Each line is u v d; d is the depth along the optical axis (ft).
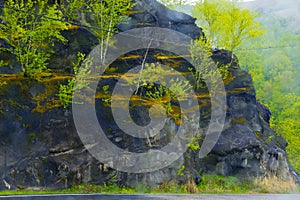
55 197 52.08
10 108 62.03
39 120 63.93
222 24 107.86
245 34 108.37
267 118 115.75
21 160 59.98
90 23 81.76
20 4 70.18
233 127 91.71
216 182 81.61
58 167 62.54
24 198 49.21
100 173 65.92
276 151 95.50
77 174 63.77
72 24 78.38
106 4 82.94
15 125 61.36
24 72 66.90
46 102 66.18
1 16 67.97
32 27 70.90
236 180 84.38
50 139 63.62
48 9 72.38
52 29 68.95
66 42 75.66
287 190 87.56
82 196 54.49
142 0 95.55
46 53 71.82
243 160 87.92
